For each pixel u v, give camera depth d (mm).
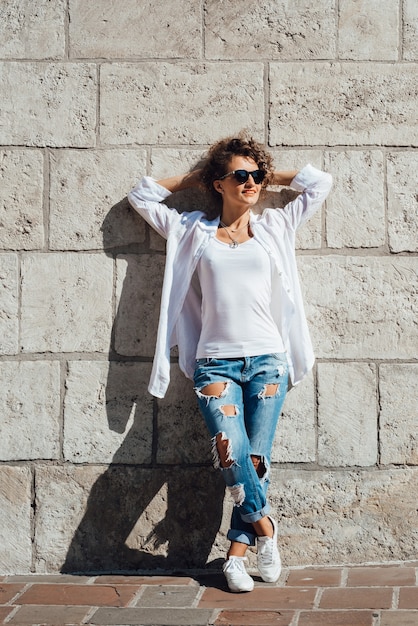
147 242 4676
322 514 4629
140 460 4660
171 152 4668
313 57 4668
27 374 4668
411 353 4633
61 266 4676
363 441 4629
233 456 4109
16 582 4492
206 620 3844
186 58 4676
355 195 4652
